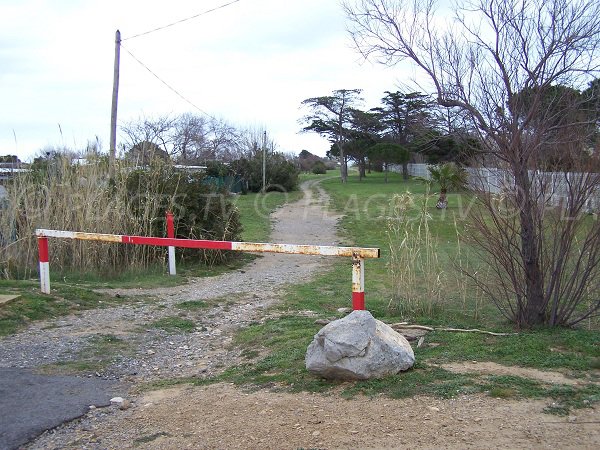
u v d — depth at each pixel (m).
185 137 39.28
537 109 6.03
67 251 11.59
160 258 12.59
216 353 6.42
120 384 5.38
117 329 7.43
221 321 8.02
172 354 6.45
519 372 4.70
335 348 4.61
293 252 6.07
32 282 9.42
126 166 13.37
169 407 4.61
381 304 8.34
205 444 3.79
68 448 3.94
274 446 3.65
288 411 4.19
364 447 3.50
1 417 4.44
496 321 6.79
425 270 9.34
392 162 46.47
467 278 8.07
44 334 7.05
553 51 6.20
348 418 3.95
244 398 4.61
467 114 6.78
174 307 8.78
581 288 6.01
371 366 4.58
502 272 6.46
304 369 5.08
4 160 13.38
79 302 8.63
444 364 4.96
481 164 6.33
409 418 3.86
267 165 39.09
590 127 6.02
